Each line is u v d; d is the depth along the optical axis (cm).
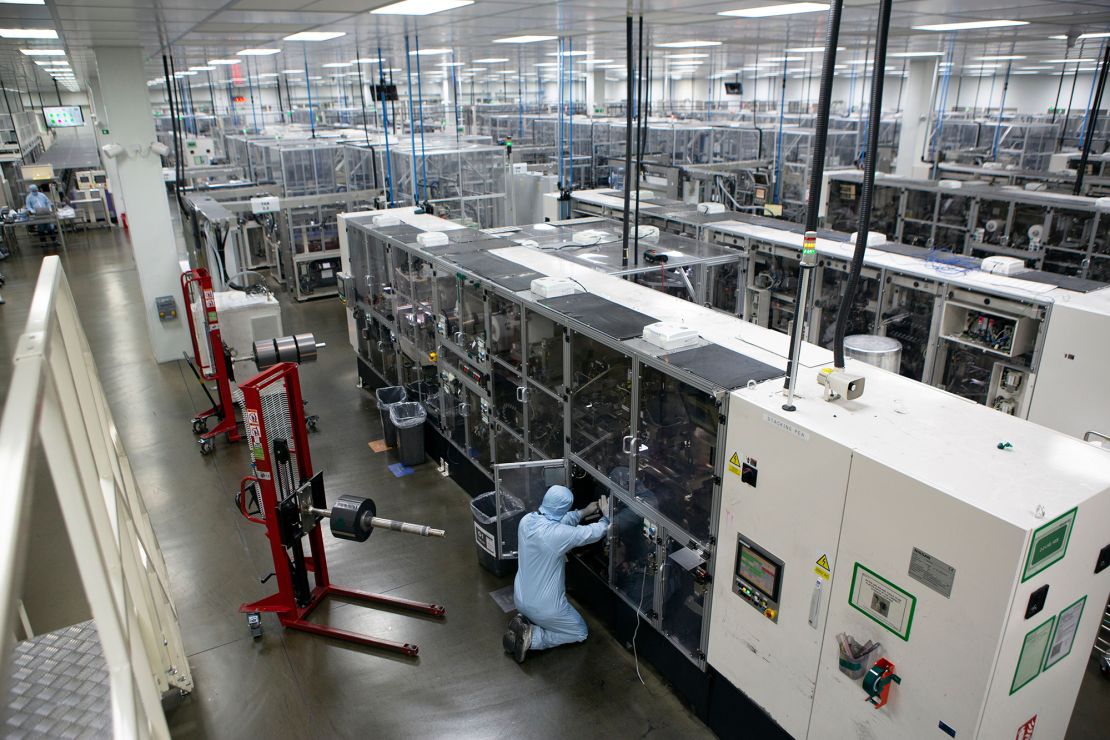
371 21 562
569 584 443
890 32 727
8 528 69
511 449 482
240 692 373
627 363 371
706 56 1253
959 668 221
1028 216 723
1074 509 209
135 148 739
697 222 691
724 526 302
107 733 151
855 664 246
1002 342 466
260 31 603
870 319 574
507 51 1042
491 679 379
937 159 1107
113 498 229
